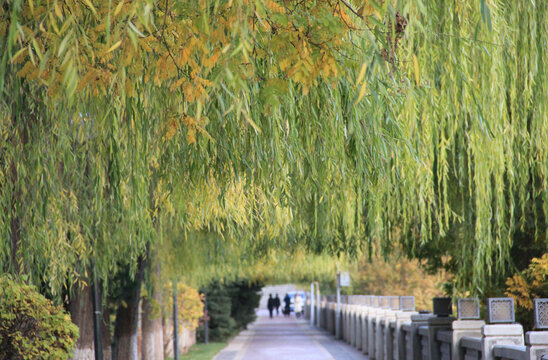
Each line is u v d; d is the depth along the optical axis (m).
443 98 13.61
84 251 15.35
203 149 10.47
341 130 10.78
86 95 10.05
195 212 11.86
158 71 8.09
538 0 14.84
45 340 16.11
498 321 18.58
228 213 12.42
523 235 22.61
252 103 10.27
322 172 11.09
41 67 6.52
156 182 12.80
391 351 36.91
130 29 6.66
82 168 13.60
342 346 63.00
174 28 7.77
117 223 16.88
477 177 14.43
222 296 77.31
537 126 14.78
